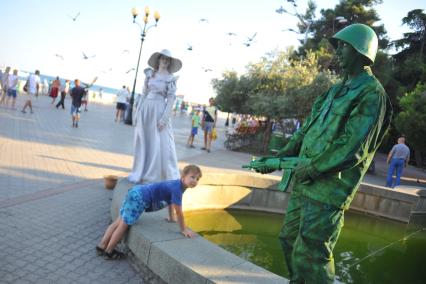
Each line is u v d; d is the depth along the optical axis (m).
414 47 33.09
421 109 20.75
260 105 16.89
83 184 6.64
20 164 7.38
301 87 16.75
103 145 11.61
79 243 4.23
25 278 3.34
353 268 5.52
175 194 3.94
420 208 9.82
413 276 5.48
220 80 20.14
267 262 5.23
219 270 3.12
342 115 2.34
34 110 18.20
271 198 8.05
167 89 5.85
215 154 14.51
